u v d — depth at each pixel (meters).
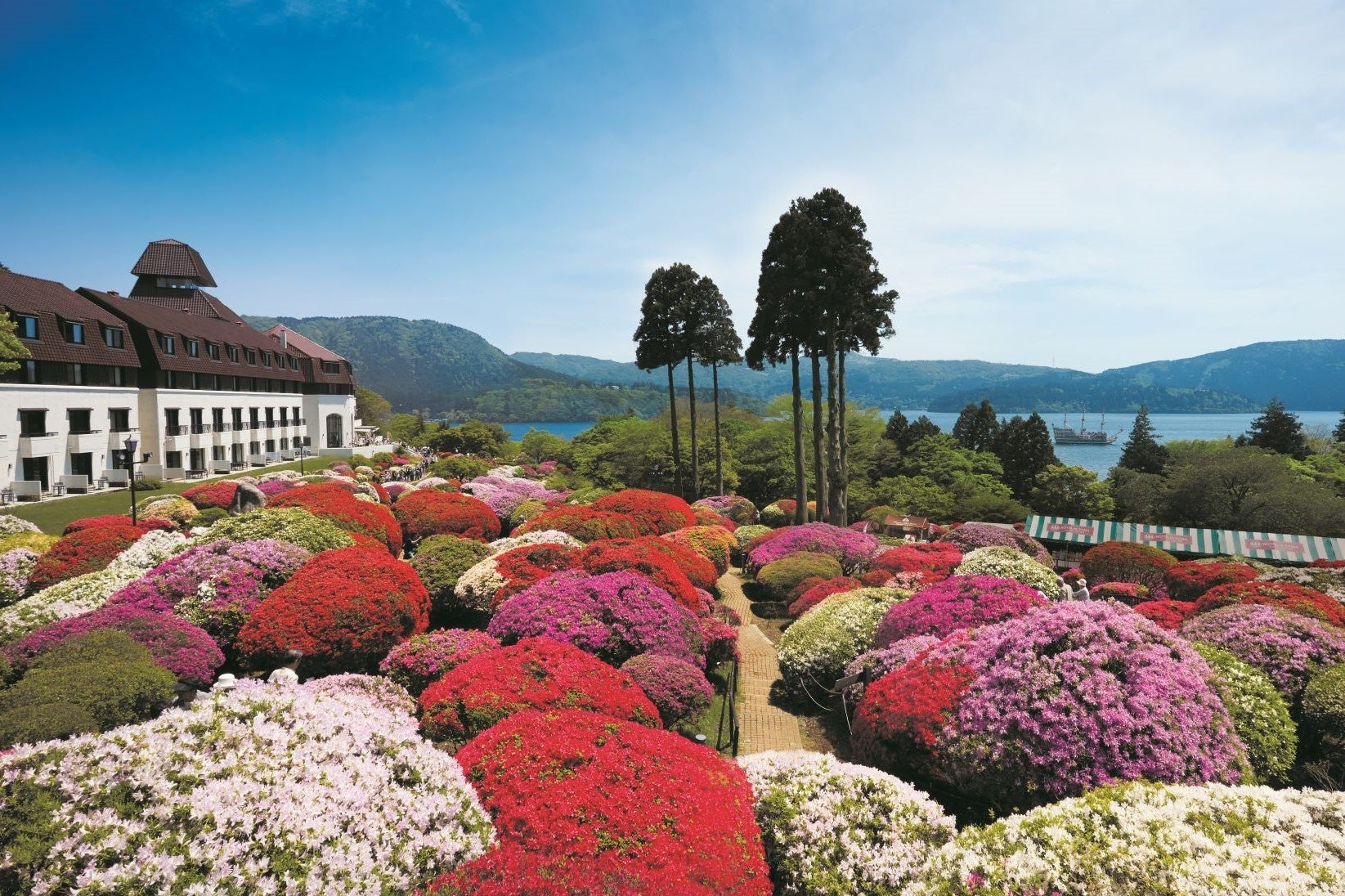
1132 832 4.98
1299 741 8.59
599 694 8.16
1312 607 11.01
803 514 29.23
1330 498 32.88
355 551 12.54
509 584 13.52
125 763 4.42
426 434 81.38
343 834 4.55
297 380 59.28
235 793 4.43
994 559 15.16
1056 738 6.89
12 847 3.71
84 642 8.91
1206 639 10.02
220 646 11.21
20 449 30.98
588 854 4.96
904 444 62.62
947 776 7.33
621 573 12.48
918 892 5.09
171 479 39.28
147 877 3.72
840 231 27.00
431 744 6.07
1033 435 54.38
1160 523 38.75
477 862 4.64
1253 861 4.48
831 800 6.34
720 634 12.73
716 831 5.50
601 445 50.41
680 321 38.19
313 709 5.75
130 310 40.47
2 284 32.44
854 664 10.91
